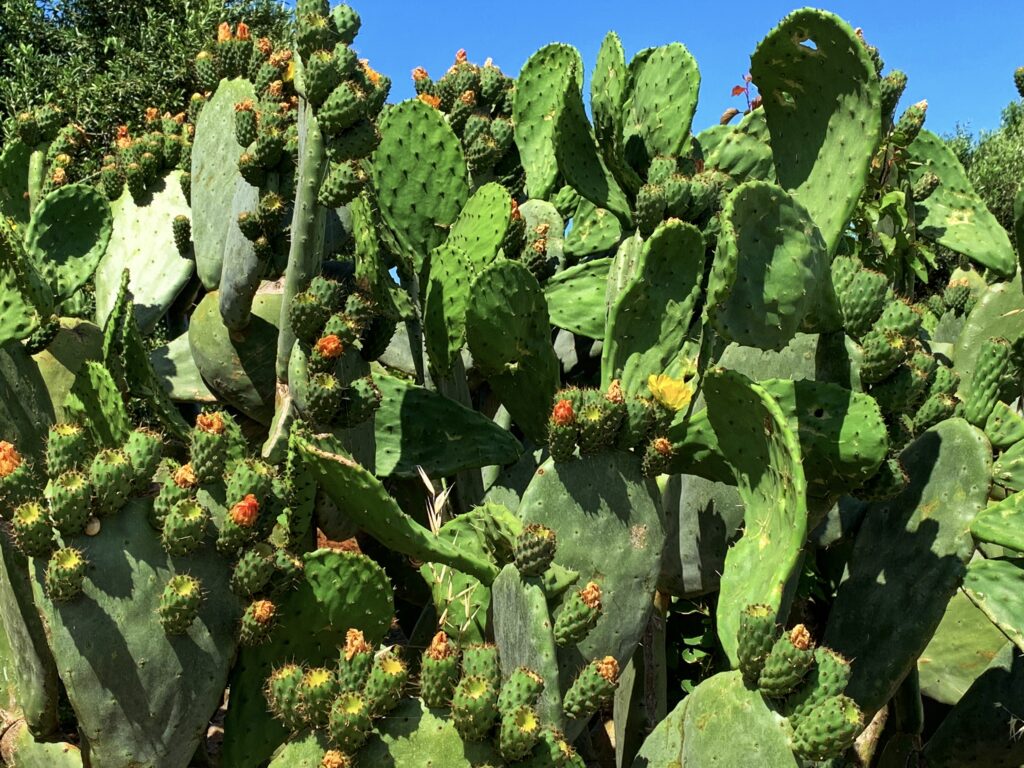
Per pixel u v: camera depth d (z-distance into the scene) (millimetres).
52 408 3947
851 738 2576
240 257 4438
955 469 3400
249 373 5020
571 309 4543
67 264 4473
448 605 3467
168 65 11852
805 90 3527
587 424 3137
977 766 3750
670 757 3020
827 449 3189
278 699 2676
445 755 2594
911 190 6785
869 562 3506
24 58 11766
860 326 3340
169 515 2789
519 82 5625
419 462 3959
